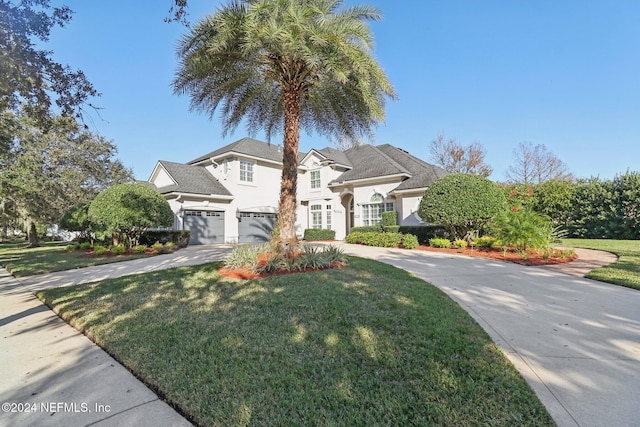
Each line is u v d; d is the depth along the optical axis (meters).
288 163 10.22
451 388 2.89
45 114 7.30
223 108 12.10
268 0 8.48
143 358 3.66
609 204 18.20
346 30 8.84
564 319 4.68
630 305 5.31
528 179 37.69
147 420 2.58
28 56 6.04
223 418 2.56
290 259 9.01
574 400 2.68
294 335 4.18
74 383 3.21
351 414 2.56
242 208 22.69
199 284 7.45
